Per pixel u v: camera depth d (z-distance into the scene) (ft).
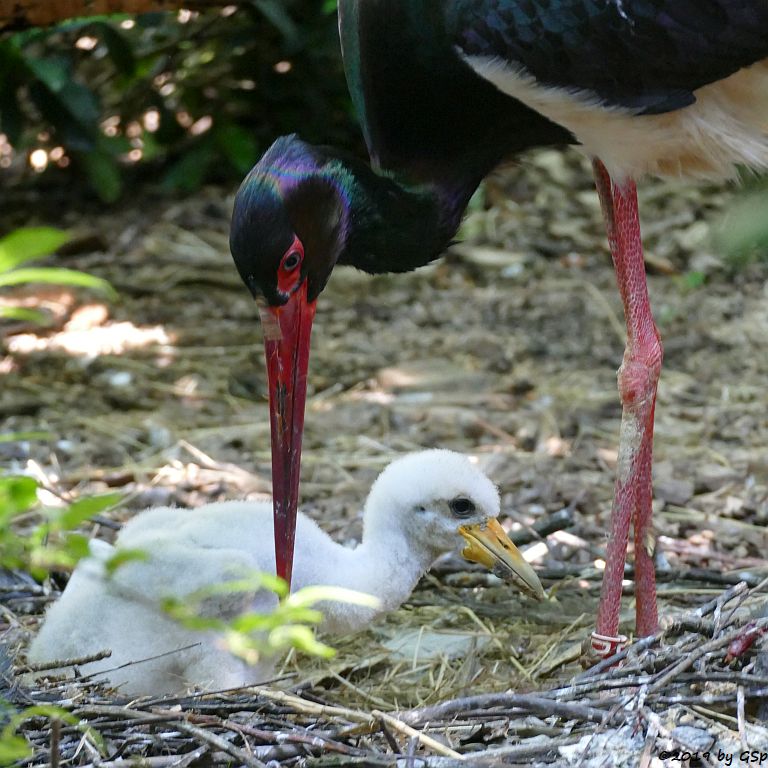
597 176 32.35
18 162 70.79
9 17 39.37
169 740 24.89
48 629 30.04
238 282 58.54
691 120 30.91
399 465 32.12
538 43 30.04
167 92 69.67
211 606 29.27
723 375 51.21
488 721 25.93
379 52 31.48
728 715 25.43
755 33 29.96
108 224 63.82
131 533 31.48
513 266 60.75
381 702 30.71
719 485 42.68
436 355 52.80
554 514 37.78
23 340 52.95
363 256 32.17
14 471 41.06
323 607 31.12
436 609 35.17
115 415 47.67
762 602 30.50
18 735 24.89
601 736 24.64
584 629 33.83
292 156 30.37
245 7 61.57
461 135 32.12
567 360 52.85
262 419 47.67
